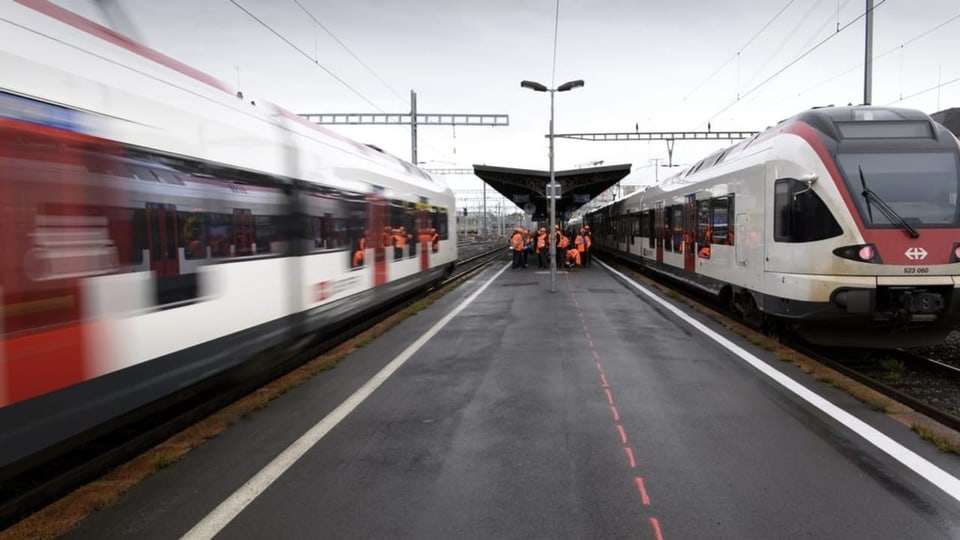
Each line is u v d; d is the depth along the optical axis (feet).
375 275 33.63
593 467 13.80
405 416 17.70
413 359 25.46
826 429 16.22
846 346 24.90
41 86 11.67
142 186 14.42
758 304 29.09
